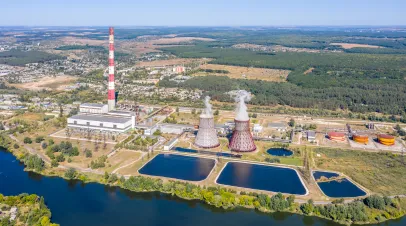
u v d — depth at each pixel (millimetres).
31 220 195625
